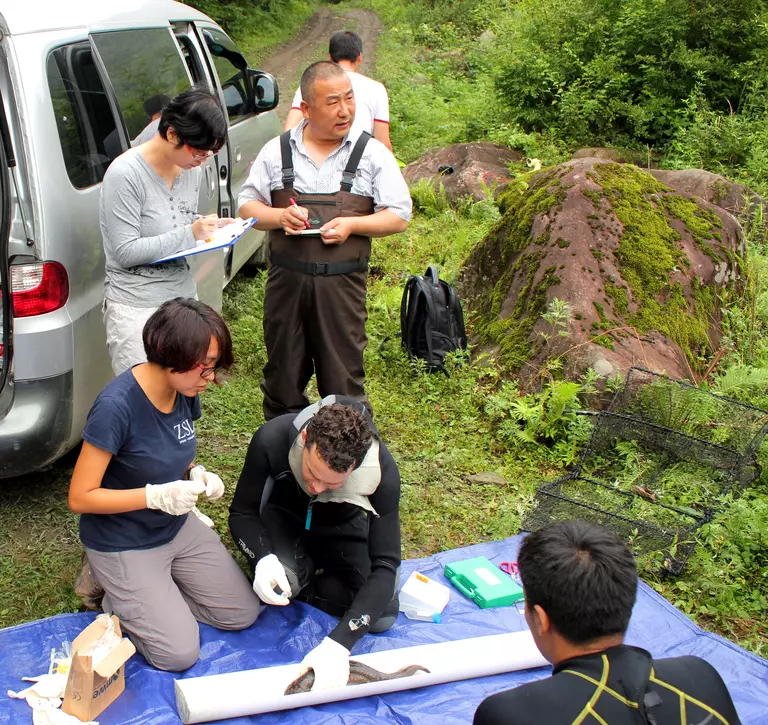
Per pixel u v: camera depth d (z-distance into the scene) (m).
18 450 3.15
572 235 5.09
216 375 2.56
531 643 2.86
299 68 17.06
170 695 2.63
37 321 3.09
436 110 11.40
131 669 2.73
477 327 5.43
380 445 2.74
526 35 10.95
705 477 4.14
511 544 3.60
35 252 3.03
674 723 1.65
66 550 3.37
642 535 3.62
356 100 5.18
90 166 3.41
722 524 3.78
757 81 9.28
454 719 2.60
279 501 3.01
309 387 4.84
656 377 4.49
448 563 3.40
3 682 2.63
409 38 18.50
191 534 2.95
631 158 9.11
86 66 3.53
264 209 3.64
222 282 5.00
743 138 8.76
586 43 10.44
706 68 9.54
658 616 3.19
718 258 5.41
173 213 3.25
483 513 3.88
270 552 2.88
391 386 4.93
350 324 3.78
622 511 3.84
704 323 5.20
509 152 9.20
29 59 3.09
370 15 25.17
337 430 2.44
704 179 7.19
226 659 2.82
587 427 4.36
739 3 9.61
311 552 3.10
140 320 3.19
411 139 10.64
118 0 4.14
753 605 3.41
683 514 3.81
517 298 5.16
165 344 2.43
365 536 3.07
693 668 1.76
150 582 2.75
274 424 2.86
